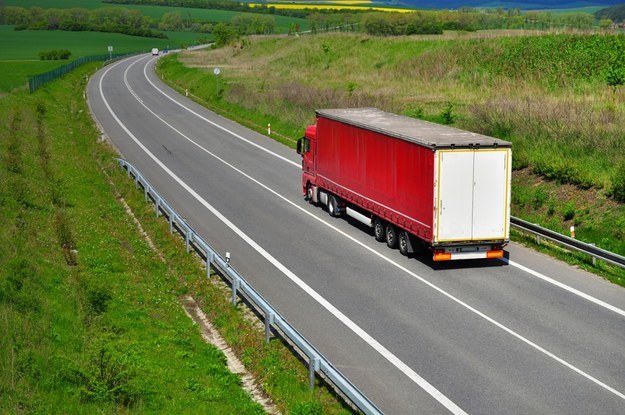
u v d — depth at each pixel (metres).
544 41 59.50
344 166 26.02
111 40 168.00
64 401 11.92
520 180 29.23
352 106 48.19
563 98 41.25
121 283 18.97
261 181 34.47
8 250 17.66
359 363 15.08
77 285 17.28
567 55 54.91
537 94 46.03
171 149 43.12
